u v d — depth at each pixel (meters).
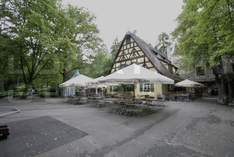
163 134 6.80
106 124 8.44
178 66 36.59
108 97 17.36
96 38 29.77
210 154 4.83
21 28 17.97
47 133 6.72
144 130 7.40
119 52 29.23
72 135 6.53
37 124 8.21
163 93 25.61
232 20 7.57
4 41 18.12
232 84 21.92
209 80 29.03
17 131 6.96
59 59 21.78
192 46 18.36
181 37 20.53
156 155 4.77
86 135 6.56
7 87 28.78
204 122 8.97
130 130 7.39
